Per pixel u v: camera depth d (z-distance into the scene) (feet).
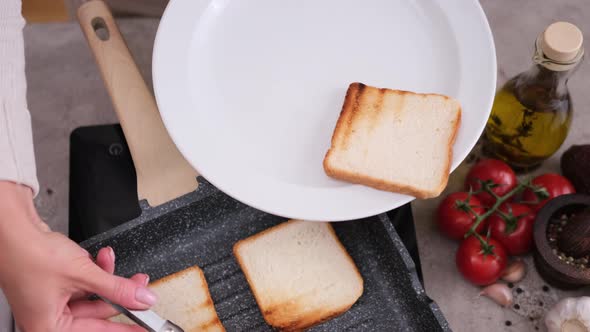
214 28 2.18
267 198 1.98
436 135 1.99
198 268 2.36
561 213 2.34
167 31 2.14
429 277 2.49
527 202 2.37
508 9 2.83
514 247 2.39
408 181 1.94
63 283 1.87
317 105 2.11
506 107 2.36
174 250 2.43
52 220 2.76
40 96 2.92
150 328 1.95
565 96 2.27
